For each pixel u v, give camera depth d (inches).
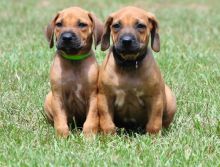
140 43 292.7
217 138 295.9
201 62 438.6
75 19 301.4
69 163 258.2
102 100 300.0
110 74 296.2
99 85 301.0
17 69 413.7
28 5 784.9
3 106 345.1
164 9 772.6
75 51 298.0
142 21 295.7
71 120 319.0
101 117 302.4
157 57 444.1
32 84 378.9
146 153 272.4
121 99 299.9
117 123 318.0
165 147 279.1
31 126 315.9
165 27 611.5
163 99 303.3
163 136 301.6
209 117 325.7
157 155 270.2
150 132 301.3
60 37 297.3
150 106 301.1
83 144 285.9
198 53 459.5
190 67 424.2
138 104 302.5
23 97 356.8
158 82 297.4
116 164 257.9
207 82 385.7
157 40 306.8
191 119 323.6
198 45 506.9
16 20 649.0
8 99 355.3
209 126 311.1
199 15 705.0
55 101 304.7
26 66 421.7
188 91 367.6
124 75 295.9
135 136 310.2
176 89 370.9
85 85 303.6
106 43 307.4
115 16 301.3
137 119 311.6
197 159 265.7
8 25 611.5
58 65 305.0
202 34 567.2
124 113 307.4
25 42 507.8
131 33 289.3
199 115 330.0
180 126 318.3
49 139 294.7
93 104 303.3
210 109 337.7
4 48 488.7
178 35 558.9
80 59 303.3
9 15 692.1
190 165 259.3
